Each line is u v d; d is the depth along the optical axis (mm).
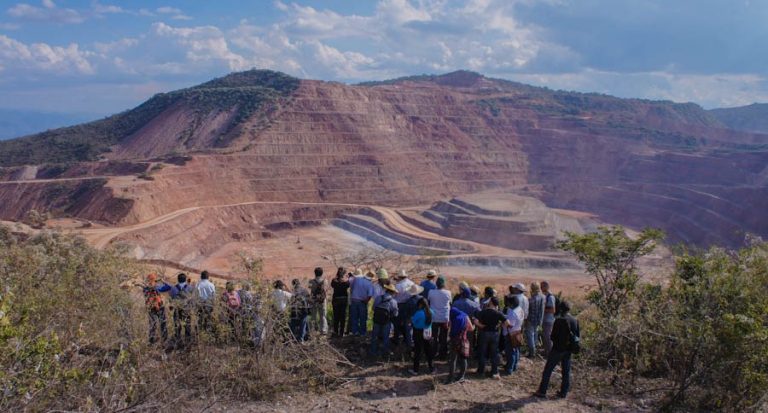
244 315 12492
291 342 12812
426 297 14875
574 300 20141
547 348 14984
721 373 11516
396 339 15375
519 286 14539
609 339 14172
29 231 49844
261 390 11547
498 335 13609
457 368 13930
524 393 12492
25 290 11625
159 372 10945
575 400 12188
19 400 7973
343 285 15461
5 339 7840
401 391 12258
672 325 12766
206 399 11016
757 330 10906
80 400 8992
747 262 13047
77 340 9922
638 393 12562
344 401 11594
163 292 13781
